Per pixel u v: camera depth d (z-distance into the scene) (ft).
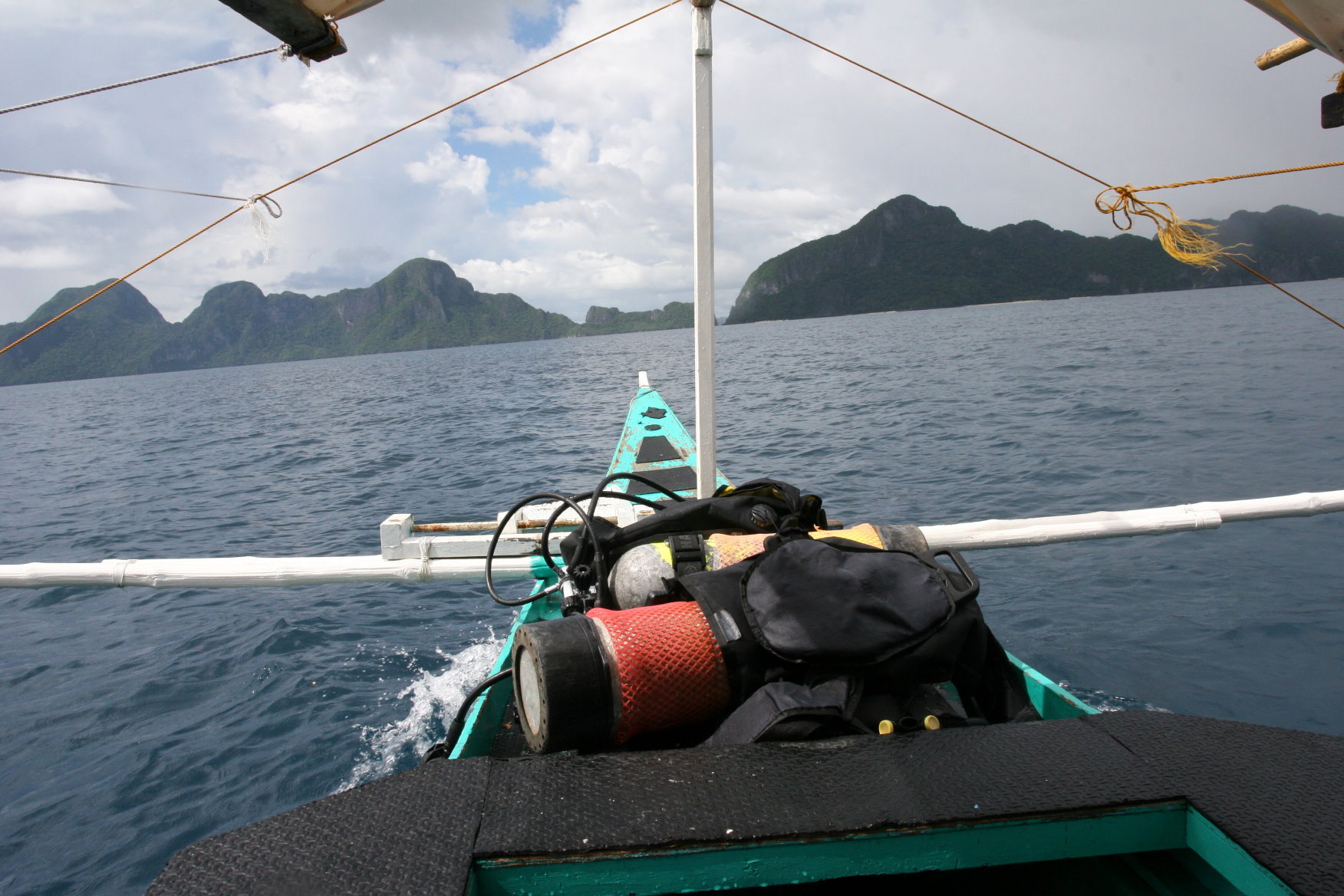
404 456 57.82
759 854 4.91
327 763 15.10
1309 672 16.15
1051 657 17.39
